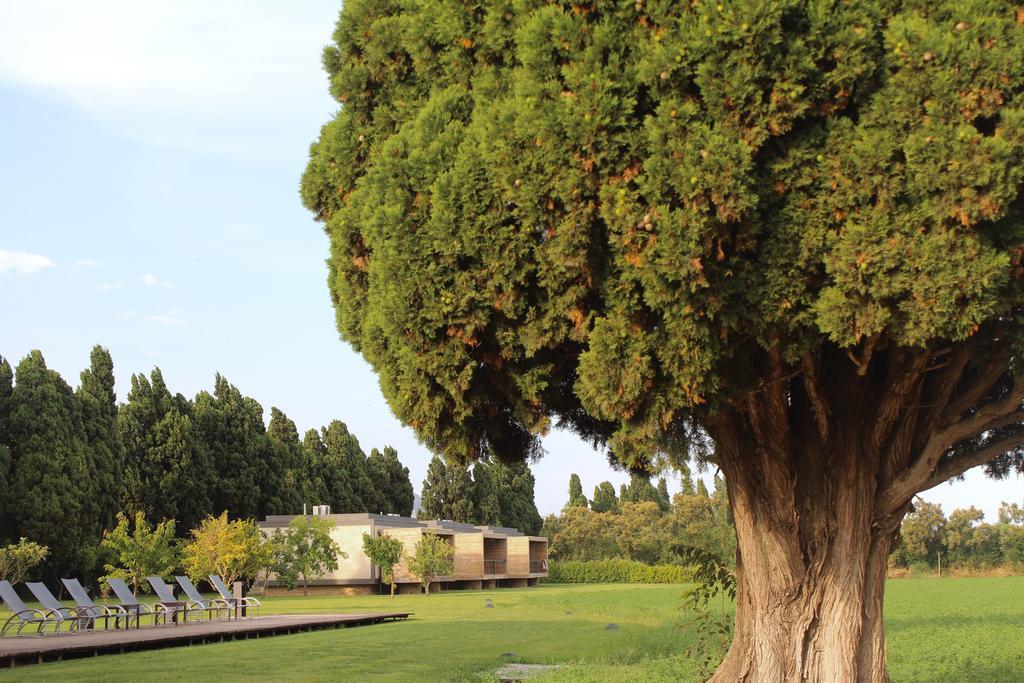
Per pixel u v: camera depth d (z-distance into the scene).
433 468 92.62
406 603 43.62
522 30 8.10
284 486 69.25
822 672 10.05
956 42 7.12
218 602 27.30
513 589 66.50
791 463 10.40
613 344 7.98
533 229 8.09
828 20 7.42
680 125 7.45
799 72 7.36
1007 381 11.35
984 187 7.01
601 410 8.61
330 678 14.72
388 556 55.72
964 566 90.12
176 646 20.09
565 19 7.83
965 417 11.69
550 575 84.31
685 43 7.46
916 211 7.29
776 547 10.34
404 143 8.80
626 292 7.89
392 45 9.85
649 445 8.55
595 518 101.88
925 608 36.25
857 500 10.14
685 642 20.75
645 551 98.81
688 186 7.32
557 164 7.78
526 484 98.88
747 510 10.60
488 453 11.59
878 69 7.52
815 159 7.59
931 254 7.20
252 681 14.23
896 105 7.28
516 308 8.45
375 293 8.95
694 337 7.76
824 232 7.61
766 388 9.93
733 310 7.86
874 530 10.31
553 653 19.42
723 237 7.57
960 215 7.08
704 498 99.50
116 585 23.62
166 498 58.78
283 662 16.95
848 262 7.42
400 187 8.58
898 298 7.47
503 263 8.18
